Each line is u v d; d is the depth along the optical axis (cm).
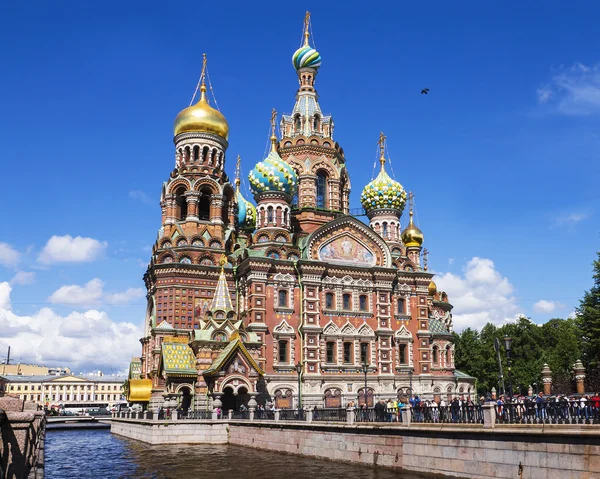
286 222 7550
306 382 6850
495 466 2959
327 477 3422
